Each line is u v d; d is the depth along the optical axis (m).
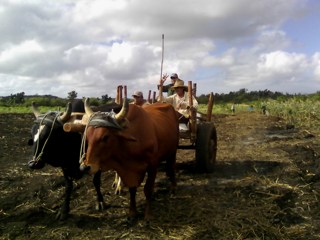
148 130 5.53
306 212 6.06
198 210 6.00
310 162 8.48
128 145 5.26
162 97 8.25
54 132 5.72
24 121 17.42
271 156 9.16
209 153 7.88
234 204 6.26
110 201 6.48
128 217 5.69
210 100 8.70
